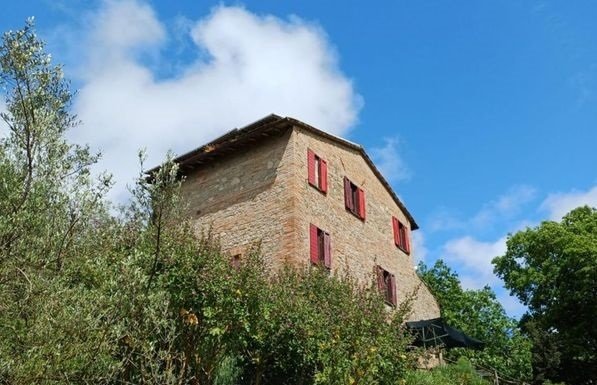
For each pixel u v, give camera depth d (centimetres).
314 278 1209
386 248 1975
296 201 1544
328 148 1794
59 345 548
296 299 1048
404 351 1072
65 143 699
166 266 830
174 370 815
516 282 2795
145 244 823
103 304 632
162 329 801
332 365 974
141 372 710
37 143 662
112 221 825
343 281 1219
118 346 682
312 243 1550
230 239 1622
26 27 670
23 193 627
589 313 2569
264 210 1584
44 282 595
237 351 978
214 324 853
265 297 944
